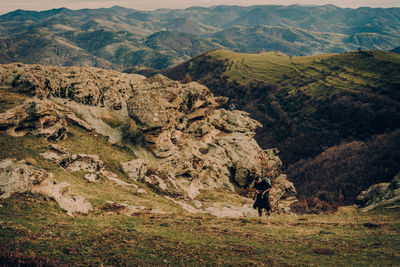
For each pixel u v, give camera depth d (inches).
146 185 1464.1
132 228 582.6
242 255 472.4
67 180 1000.9
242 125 2965.1
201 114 2628.0
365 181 6742.1
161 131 1797.5
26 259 350.6
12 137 1159.0
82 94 1824.6
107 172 1314.0
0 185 708.0
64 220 615.5
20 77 1588.3
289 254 492.7
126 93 2114.9
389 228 701.9
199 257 446.9
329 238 608.1
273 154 3095.5
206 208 1524.4
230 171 2345.0
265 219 841.5
